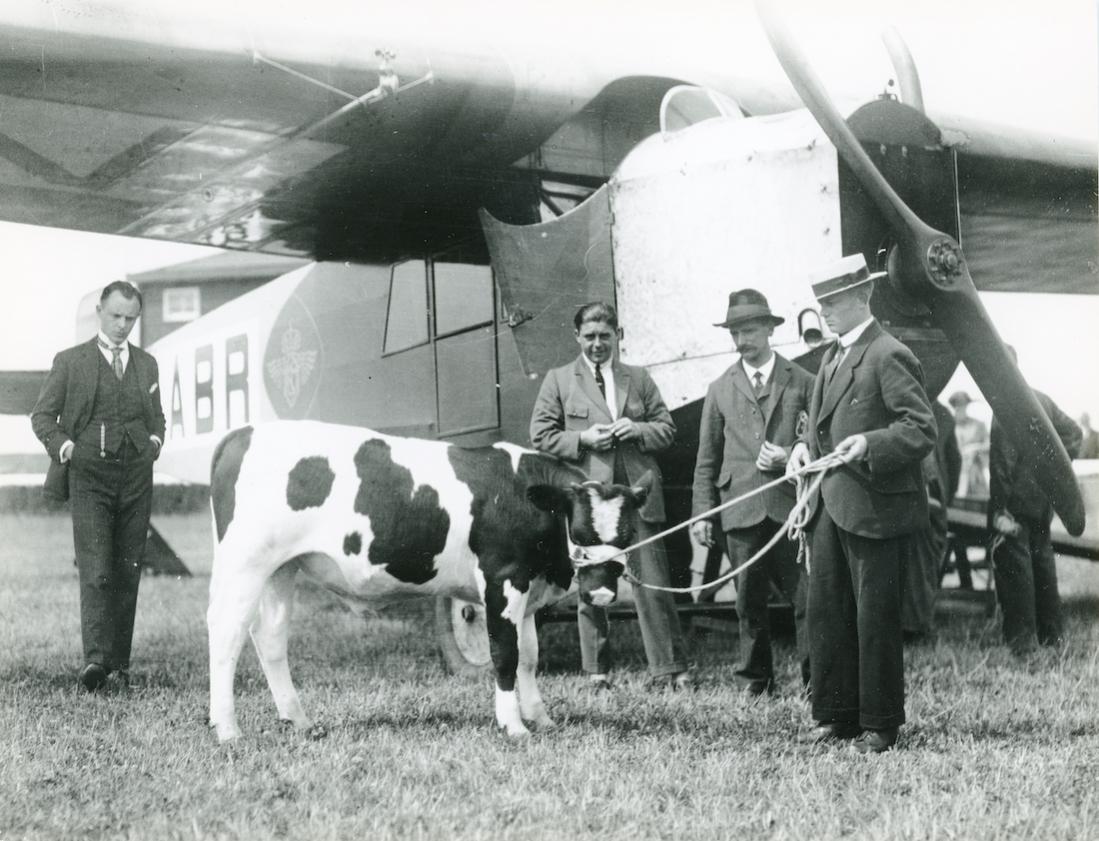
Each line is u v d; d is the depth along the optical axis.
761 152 6.00
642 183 6.31
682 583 6.89
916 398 4.45
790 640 7.39
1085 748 4.38
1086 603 8.56
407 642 7.54
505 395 6.82
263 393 10.09
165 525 17.55
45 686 6.10
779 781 3.98
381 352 8.00
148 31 5.84
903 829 3.40
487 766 4.17
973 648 6.97
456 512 4.79
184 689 6.02
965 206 8.18
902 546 4.50
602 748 4.41
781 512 5.47
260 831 3.46
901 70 6.55
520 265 6.70
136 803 3.81
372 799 3.80
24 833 3.57
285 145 6.90
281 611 4.92
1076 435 6.57
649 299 6.27
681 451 6.54
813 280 4.62
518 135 6.68
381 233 7.82
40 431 6.16
